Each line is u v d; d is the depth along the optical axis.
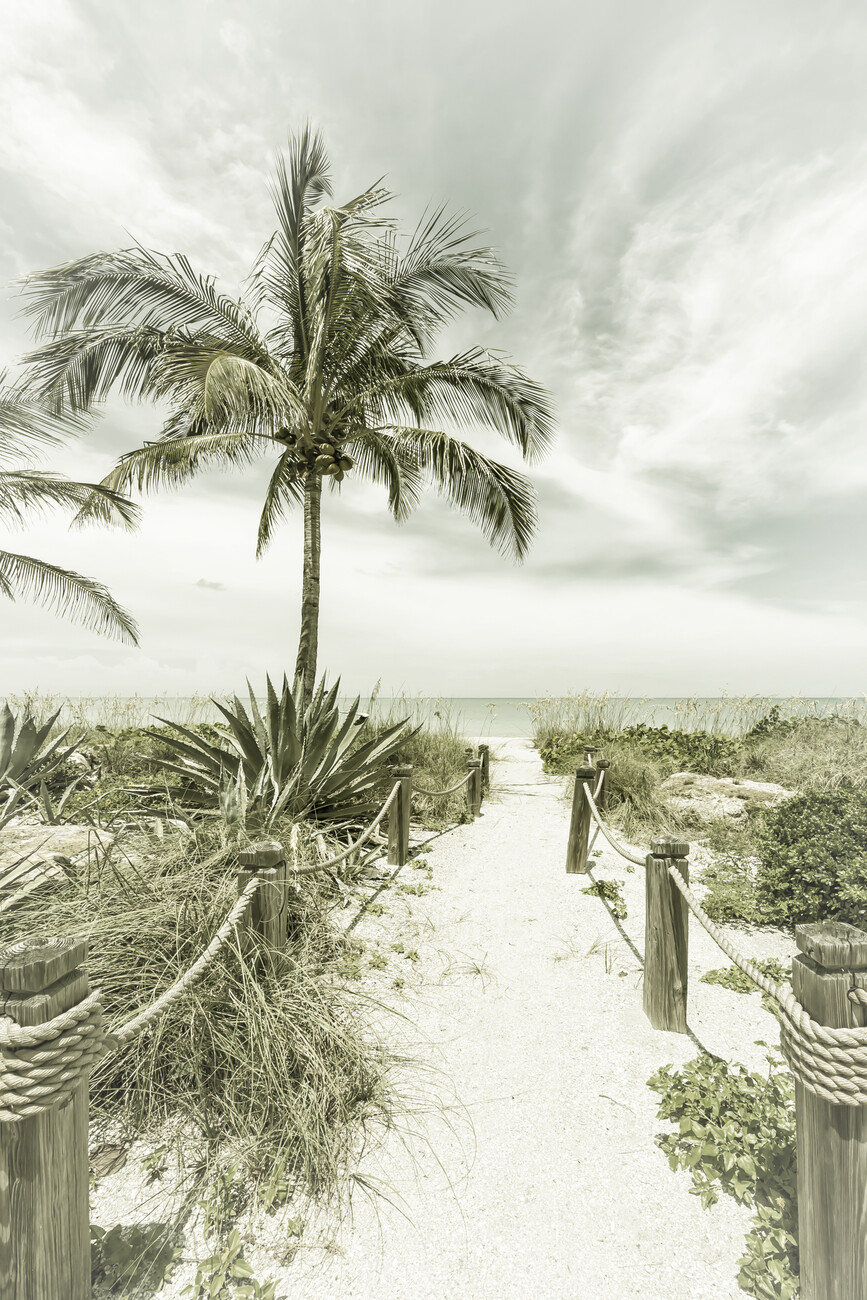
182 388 7.29
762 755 8.00
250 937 2.45
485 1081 2.37
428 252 7.60
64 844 3.92
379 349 8.02
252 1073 2.11
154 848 3.53
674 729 10.38
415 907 4.07
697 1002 2.98
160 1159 1.94
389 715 9.42
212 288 7.38
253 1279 1.57
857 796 4.38
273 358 7.82
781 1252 1.61
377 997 2.91
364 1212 1.79
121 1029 1.54
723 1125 1.99
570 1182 1.90
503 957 3.40
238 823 3.75
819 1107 1.38
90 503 8.30
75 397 7.65
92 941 2.56
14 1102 1.23
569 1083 2.36
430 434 7.62
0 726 5.80
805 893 3.78
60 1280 1.32
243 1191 1.84
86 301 7.17
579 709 12.00
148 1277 1.56
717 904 4.08
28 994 1.30
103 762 7.55
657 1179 1.91
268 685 4.98
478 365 7.80
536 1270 1.61
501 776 9.87
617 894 4.33
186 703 10.47
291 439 8.27
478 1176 1.93
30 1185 1.28
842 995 1.35
